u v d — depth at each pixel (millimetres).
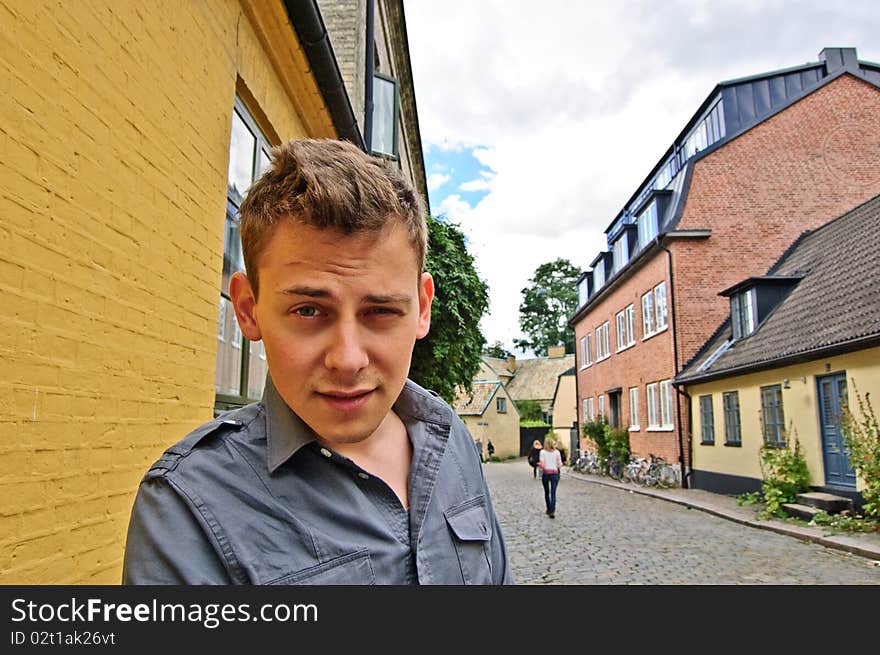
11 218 1766
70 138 2051
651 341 20188
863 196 18203
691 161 18578
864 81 18688
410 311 879
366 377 821
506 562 1174
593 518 12102
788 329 13109
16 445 1772
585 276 30859
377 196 831
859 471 9727
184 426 2906
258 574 781
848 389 10594
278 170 881
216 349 3305
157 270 2658
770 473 12414
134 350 2451
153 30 2662
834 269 13570
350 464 899
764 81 20234
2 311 1724
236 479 830
